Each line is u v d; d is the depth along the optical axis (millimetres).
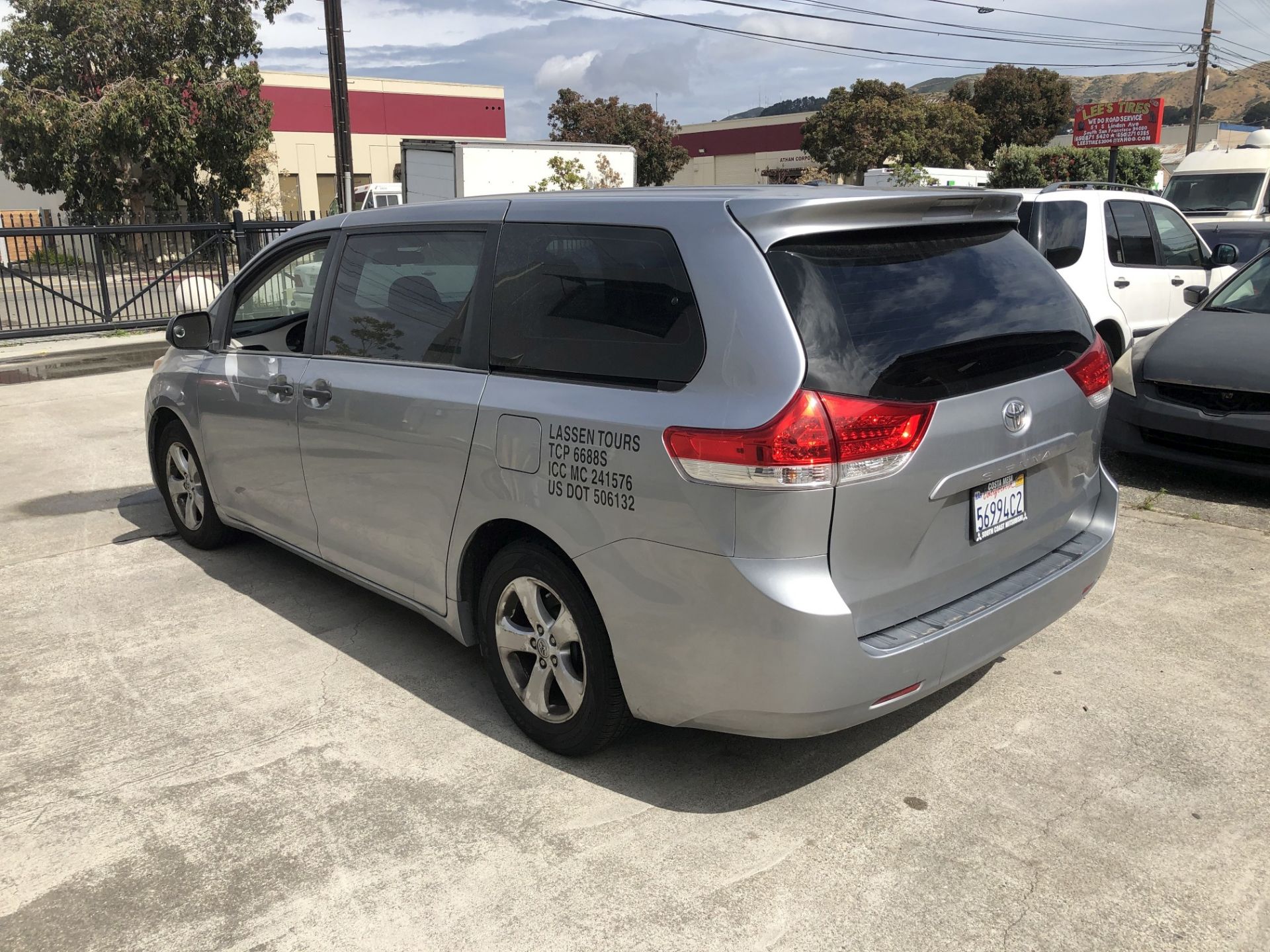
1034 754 3193
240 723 3461
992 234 3176
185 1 28500
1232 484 6223
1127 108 25672
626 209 2918
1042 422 3004
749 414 2486
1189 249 9484
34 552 5273
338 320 3920
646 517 2678
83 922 2492
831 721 2615
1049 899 2518
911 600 2766
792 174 53094
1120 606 4352
